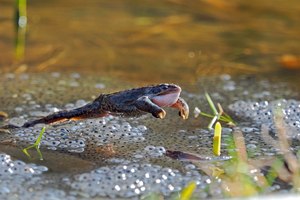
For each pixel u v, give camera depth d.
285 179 5.11
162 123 6.34
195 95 7.20
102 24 9.52
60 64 8.09
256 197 4.54
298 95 7.26
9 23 9.29
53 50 8.53
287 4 10.46
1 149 5.57
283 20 9.78
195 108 6.56
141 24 9.57
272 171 5.20
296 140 5.95
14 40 8.69
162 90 5.52
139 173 5.19
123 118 6.33
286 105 6.84
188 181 5.10
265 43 8.95
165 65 8.16
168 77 7.77
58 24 9.44
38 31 9.13
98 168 5.26
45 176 5.11
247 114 6.66
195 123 6.37
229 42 8.98
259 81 7.71
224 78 7.79
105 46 8.75
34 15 9.73
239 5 10.37
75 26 9.40
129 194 4.89
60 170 5.22
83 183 5.01
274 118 6.40
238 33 9.30
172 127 6.24
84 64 8.11
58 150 5.61
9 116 6.39
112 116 6.07
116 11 10.09
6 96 6.97
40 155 5.49
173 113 6.61
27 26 9.29
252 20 9.77
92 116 5.68
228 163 5.41
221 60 8.38
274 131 6.21
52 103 6.82
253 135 6.10
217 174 5.21
